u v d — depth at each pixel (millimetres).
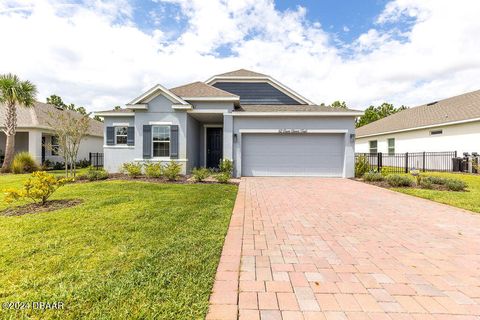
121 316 2348
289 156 13633
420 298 2703
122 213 5609
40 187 6195
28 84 15875
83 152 22875
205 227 4836
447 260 3633
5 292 2719
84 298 2604
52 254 3611
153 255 3586
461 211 6457
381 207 6859
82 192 7910
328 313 2436
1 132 19547
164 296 2645
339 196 8359
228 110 13352
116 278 2980
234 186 10008
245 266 3389
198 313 2402
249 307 2508
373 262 3545
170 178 11336
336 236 4594
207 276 3049
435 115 18969
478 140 14992
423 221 5570
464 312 2482
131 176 12086
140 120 13109
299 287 2881
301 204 7168
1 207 6109
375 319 2367
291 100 16531
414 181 11102
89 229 4609
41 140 18562
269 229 4973
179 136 13086
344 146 13312
